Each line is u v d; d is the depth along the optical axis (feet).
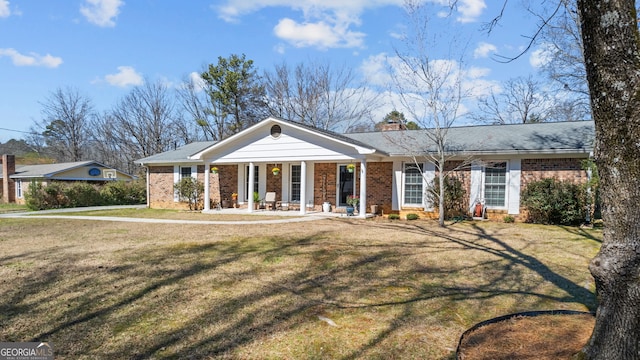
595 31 8.11
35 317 13.41
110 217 48.01
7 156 92.43
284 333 12.13
